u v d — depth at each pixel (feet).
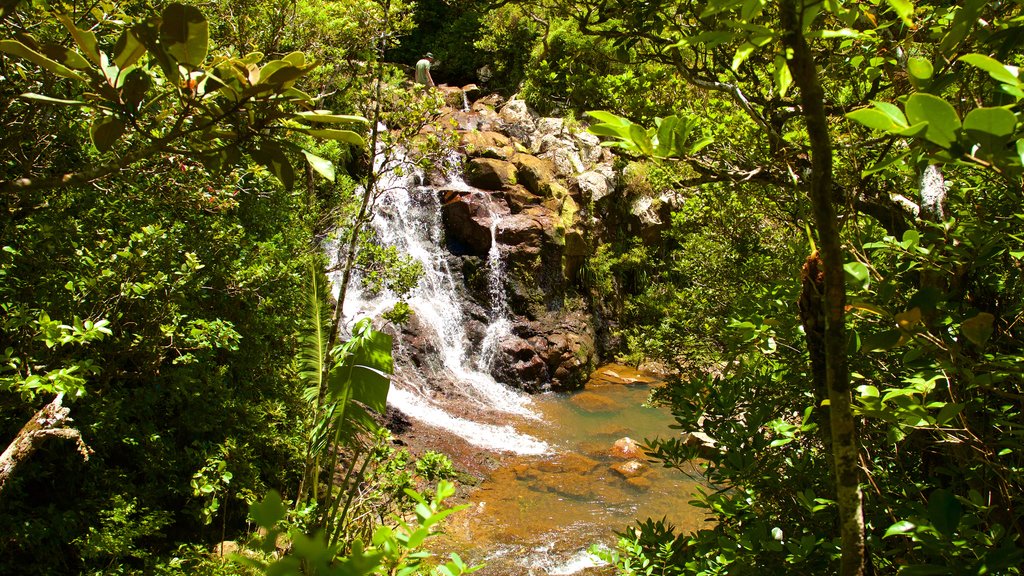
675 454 9.60
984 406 6.48
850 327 7.09
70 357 14.62
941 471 6.77
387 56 69.46
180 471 20.93
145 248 16.44
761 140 11.71
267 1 27.48
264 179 26.35
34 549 16.21
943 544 4.72
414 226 47.47
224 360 24.75
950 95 6.27
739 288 22.15
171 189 16.58
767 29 3.64
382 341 17.49
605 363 51.24
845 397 3.76
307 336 18.78
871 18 6.53
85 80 3.84
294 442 24.26
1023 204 6.37
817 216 3.49
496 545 24.44
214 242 21.30
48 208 14.34
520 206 50.06
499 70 65.87
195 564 17.38
